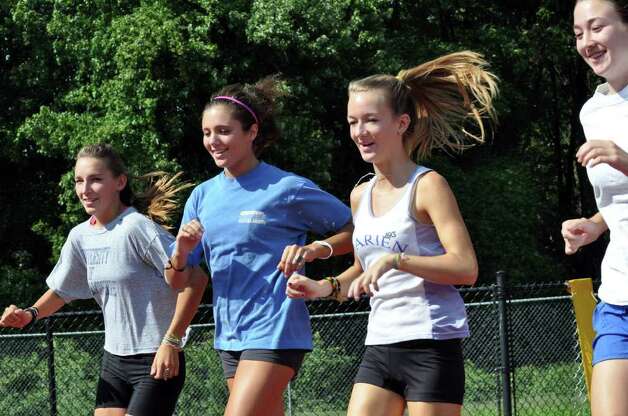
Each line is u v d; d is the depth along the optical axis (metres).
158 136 44.59
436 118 11.29
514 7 61.94
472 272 9.93
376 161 10.70
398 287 10.43
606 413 9.12
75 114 47.12
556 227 62.97
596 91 9.84
